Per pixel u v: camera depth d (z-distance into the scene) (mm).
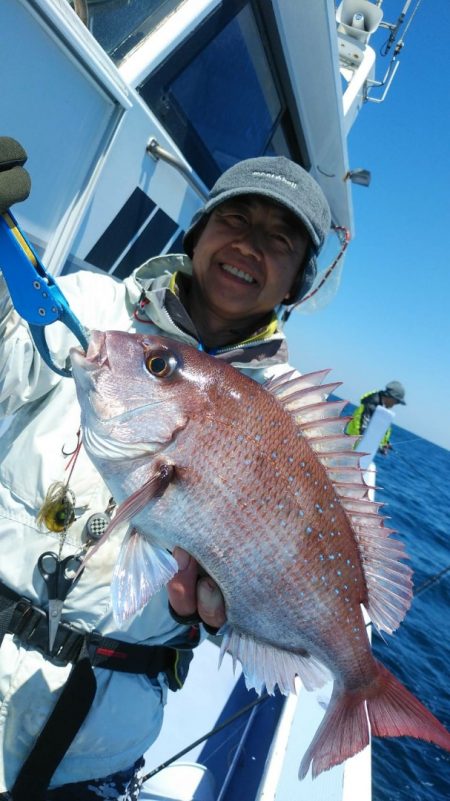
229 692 1227
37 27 679
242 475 578
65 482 627
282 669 622
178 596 605
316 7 1149
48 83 733
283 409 611
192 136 1179
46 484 621
